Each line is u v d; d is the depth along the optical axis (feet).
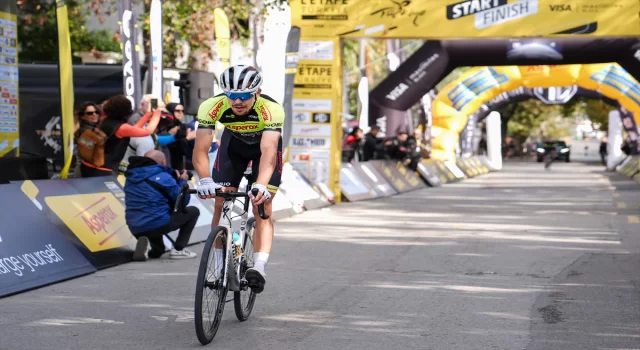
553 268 46.06
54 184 46.78
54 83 84.53
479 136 303.27
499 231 64.75
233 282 30.73
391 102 113.39
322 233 63.36
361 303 36.22
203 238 58.59
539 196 109.50
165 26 114.21
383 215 79.51
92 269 44.34
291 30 88.74
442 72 111.55
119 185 54.19
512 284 40.98
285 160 86.99
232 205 31.07
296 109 97.19
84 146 55.16
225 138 31.81
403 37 94.68
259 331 30.89
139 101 65.36
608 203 95.81
